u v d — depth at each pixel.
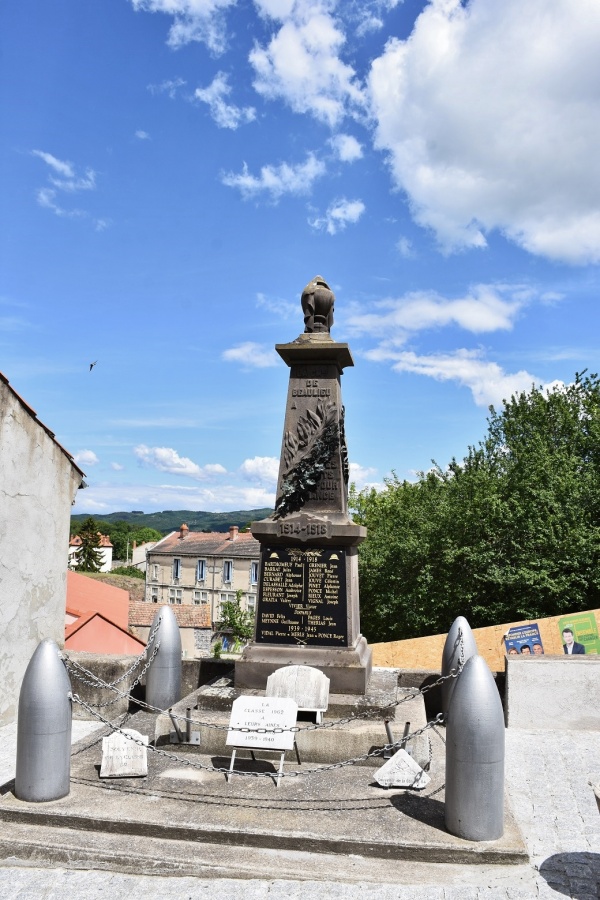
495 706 5.56
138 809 5.96
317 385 8.97
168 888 5.13
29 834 5.70
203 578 58.84
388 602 25.64
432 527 25.19
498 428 33.62
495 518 24.16
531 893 4.98
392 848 5.42
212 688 8.31
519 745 8.32
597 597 23.38
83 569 79.25
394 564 25.91
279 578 8.55
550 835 5.94
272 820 5.79
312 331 9.07
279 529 8.52
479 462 30.25
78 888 5.14
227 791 6.42
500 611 23.67
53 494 10.84
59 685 6.20
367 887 5.07
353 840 5.46
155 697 9.02
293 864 5.33
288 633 8.43
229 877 5.25
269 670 8.23
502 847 5.38
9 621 9.75
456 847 5.37
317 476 8.77
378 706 7.56
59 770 6.16
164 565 60.81
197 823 5.69
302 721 7.52
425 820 5.83
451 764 5.60
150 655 9.08
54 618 10.78
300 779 6.73
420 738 7.11
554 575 23.36
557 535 23.52
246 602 56.91
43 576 10.56
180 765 7.07
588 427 30.33
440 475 29.47
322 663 8.18
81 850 5.46
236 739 6.69
